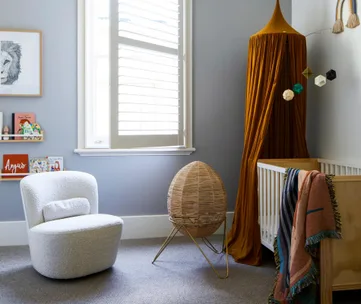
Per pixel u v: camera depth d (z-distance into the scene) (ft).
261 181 10.21
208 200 9.60
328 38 10.92
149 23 11.88
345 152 10.19
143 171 12.40
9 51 11.46
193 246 11.54
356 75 9.74
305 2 12.14
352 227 7.63
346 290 8.30
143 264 10.05
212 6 12.66
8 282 8.87
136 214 12.41
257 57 10.72
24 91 11.55
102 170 12.16
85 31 11.99
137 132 11.78
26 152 11.70
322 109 11.25
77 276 8.97
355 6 9.76
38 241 8.91
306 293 7.54
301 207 7.43
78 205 9.98
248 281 9.04
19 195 11.71
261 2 12.94
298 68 10.72
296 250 7.41
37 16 11.65
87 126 12.44
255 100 10.71
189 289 8.55
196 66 12.59
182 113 12.42
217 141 12.80
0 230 11.60
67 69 11.86
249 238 10.35
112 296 8.18
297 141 10.91
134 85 11.41
